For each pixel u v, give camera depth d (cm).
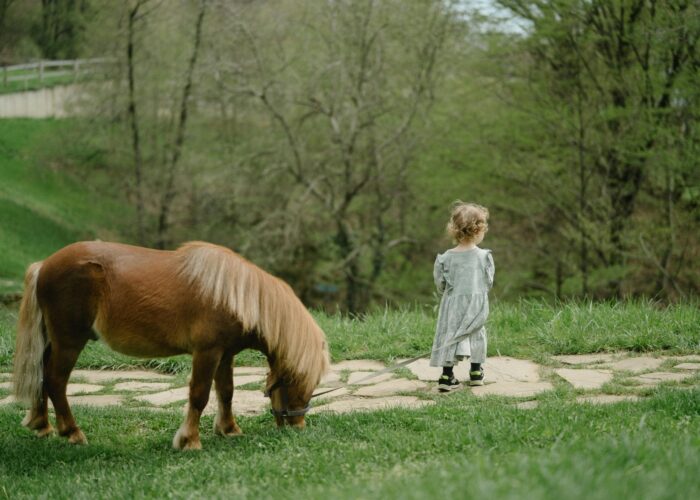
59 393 528
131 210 2755
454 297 634
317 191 2178
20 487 445
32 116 3616
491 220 2208
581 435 438
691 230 1814
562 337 784
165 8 2498
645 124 1662
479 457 374
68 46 3675
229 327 502
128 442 544
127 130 2642
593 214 1861
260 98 2150
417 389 662
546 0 1762
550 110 1864
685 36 1582
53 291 512
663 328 784
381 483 351
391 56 2114
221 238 2433
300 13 2153
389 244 2234
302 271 2470
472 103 2094
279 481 400
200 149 2478
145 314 501
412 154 2162
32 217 2862
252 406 638
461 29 1992
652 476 310
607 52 1812
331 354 791
